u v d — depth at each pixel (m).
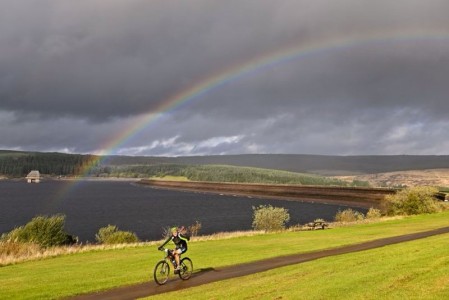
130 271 24.31
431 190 77.31
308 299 15.43
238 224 104.25
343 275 19.20
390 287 16.05
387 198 80.56
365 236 40.38
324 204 180.88
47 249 34.91
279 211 62.84
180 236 21.17
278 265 25.31
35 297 18.33
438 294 14.55
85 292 19.22
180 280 21.61
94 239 76.75
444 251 23.64
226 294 17.48
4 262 28.25
